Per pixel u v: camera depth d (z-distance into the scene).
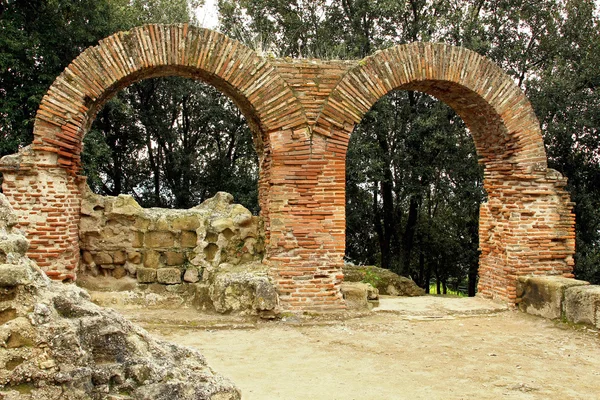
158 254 10.05
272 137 9.29
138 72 9.15
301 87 9.47
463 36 19.61
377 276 15.45
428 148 19.70
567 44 20.11
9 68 16.36
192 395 3.65
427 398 5.71
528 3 20.52
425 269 28.81
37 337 3.30
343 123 9.48
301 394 5.70
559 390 6.10
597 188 20.06
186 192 24.83
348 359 7.12
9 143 15.91
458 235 24.64
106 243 9.96
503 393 5.95
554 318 9.45
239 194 23.73
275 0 22.06
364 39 20.92
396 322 9.21
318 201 9.36
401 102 21.28
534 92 19.23
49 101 8.71
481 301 10.88
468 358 7.30
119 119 22.84
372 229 24.77
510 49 20.19
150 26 8.98
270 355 7.24
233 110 23.95
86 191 9.95
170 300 9.78
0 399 3.09
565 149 19.25
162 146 24.92
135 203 10.15
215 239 10.10
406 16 21.38
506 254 10.48
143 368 3.60
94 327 3.55
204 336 8.15
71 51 18.39
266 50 10.26
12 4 16.44
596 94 18.59
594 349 7.88
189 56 9.09
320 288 9.36
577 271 19.03
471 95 10.35
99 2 17.86
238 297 9.04
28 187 8.75
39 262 8.75
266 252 9.91
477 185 21.72
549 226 10.42
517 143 10.30
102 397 3.43
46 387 3.23
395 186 21.14
